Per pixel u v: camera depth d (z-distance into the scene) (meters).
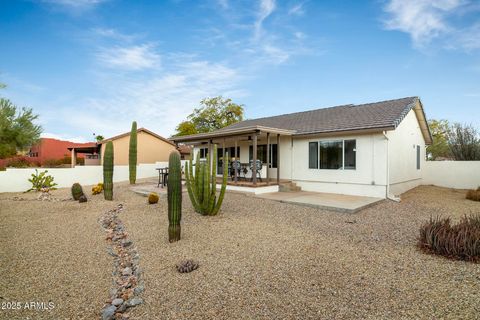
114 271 4.34
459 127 17.98
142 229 6.75
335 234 6.00
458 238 4.49
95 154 25.55
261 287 3.58
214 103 34.72
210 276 3.97
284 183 12.89
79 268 4.45
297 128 13.52
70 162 26.81
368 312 2.94
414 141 14.31
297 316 2.91
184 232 6.29
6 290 3.69
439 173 15.70
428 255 4.64
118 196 12.25
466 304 3.05
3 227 7.14
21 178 14.65
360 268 4.12
